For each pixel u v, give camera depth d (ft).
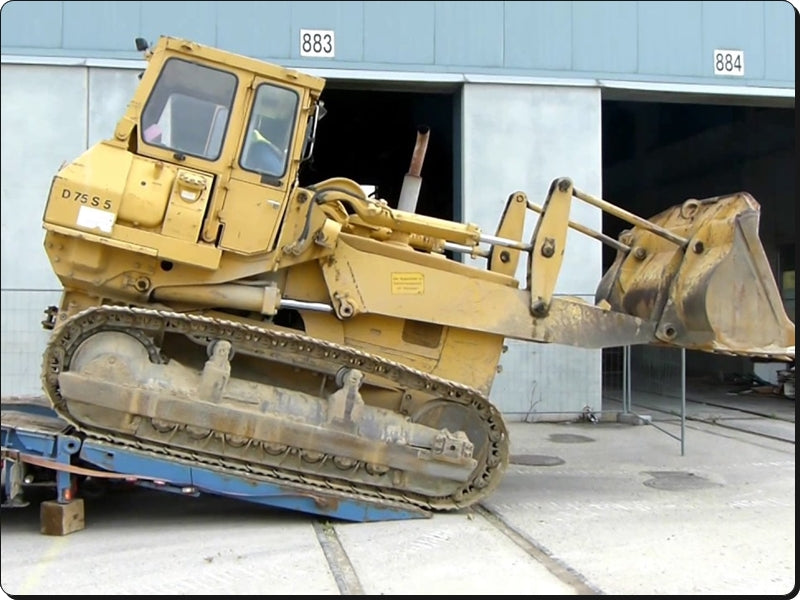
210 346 16.75
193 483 16.34
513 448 27.84
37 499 19.33
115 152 16.62
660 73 35.22
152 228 16.48
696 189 60.34
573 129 34.50
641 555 15.10
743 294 19.08
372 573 13.94
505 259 21.26
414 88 34.53
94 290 17.03
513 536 16.38
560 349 34.81
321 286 18.57
